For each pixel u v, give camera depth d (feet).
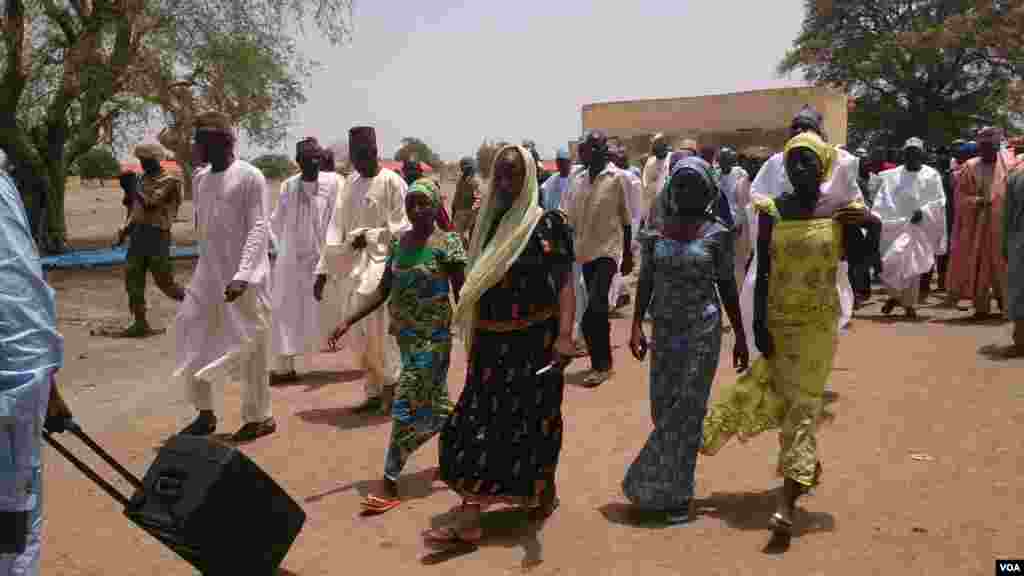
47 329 9.36
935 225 34.17
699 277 14.65
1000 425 19.44
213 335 20.59
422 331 16.74
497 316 14.71
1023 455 17.39
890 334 31.07
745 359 15.48
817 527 14.56
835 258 14.48
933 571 12.75
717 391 23.80
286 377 27.37
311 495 17.22
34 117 68.18
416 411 16.58
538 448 14.80
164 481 12.23
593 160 26.14
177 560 14.52
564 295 14.70
